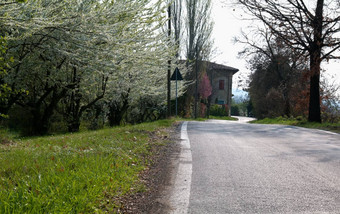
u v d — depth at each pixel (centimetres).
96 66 1188
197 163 627
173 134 1115
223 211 375
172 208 383
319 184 484
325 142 945
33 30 932
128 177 490
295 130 1347
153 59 1380
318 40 1858
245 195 432
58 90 1561
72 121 1694
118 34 1166
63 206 337
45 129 1531
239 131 1255
